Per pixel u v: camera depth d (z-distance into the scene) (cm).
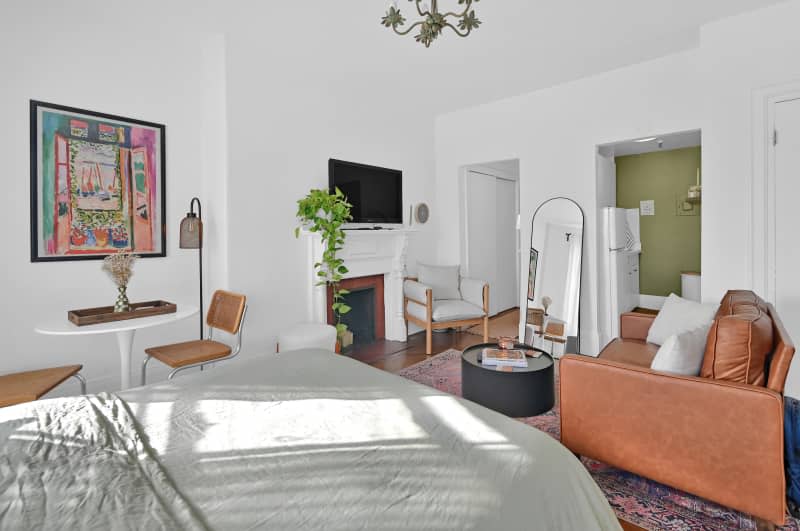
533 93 424
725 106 290
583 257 395
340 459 95
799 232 269
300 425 113
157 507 78
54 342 259
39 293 252
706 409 155
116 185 281
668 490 180
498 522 77
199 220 294
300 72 360
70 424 115
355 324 426
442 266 456
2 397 180
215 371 160
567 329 397
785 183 273
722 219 294
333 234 349
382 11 271
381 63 351
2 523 74
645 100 355
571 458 104
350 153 408
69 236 262
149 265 299
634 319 295
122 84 283
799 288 271
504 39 312
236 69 316
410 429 110
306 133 368
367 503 79
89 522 74
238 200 320
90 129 269
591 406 182
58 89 256
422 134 494
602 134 380
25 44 243
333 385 144
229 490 84
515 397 219
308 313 373
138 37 289
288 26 291
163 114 304
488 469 91
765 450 144
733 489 150
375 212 429
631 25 295
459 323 407
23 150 245
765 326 165
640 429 170
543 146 419
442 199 510
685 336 176
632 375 171
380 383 145
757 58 277
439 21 168
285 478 88
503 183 600
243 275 325
